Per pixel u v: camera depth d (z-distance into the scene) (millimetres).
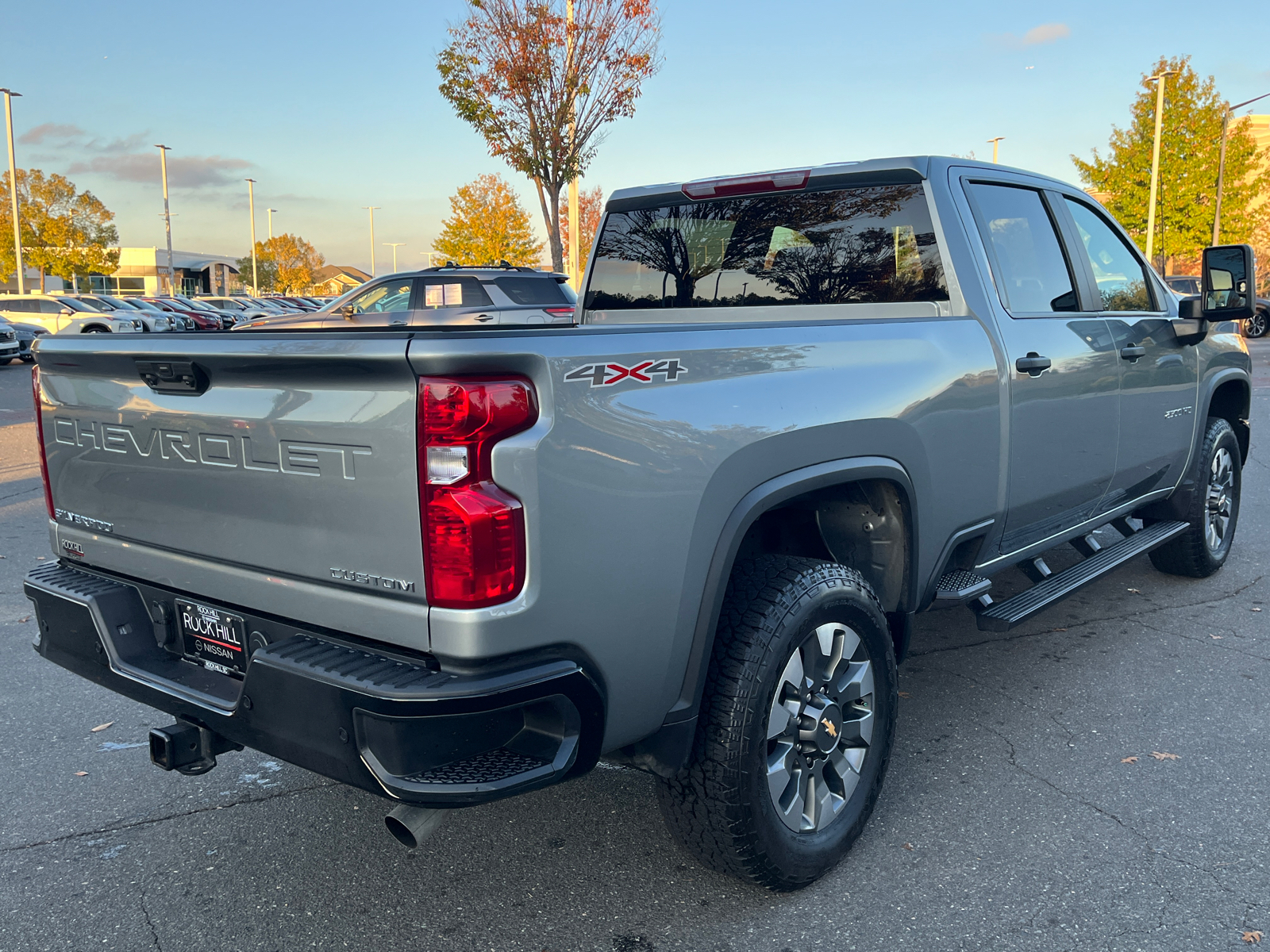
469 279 12430
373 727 1943
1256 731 3578
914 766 3359
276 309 36312
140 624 2646
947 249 3332
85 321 26547
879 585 3070
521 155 16734
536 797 3221
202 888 2736
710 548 2340
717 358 2389
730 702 2393
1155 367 4363
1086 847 2836
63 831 3045
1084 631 4684
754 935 2482
